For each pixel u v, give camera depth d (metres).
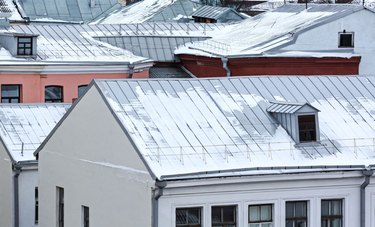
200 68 87.38
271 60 82.94
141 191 51.81
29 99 82.94
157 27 92.62
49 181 59.28
